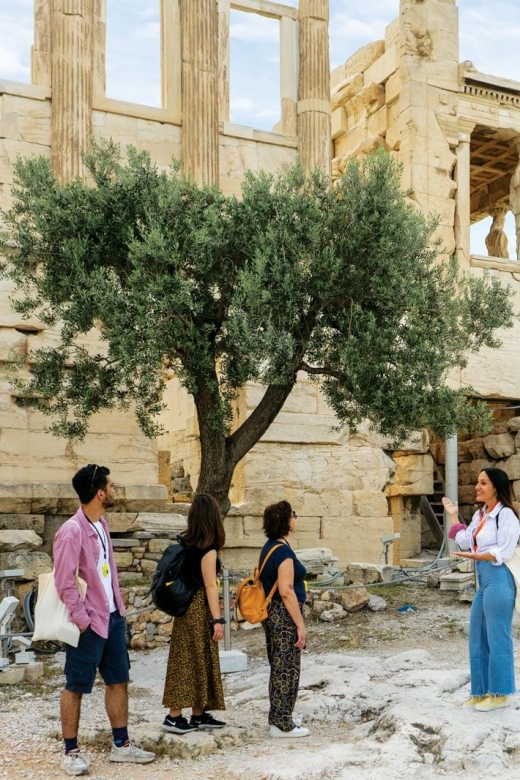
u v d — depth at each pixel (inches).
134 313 498.0
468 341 565.9
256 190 526.0
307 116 869.8
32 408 650.8
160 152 802.8
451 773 265.3
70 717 275.6
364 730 308.3
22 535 573.0
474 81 950.4
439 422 532.1
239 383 525.3
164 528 652.1
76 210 524.4
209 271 520.7
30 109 749.9
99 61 788.0
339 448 799.1
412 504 947.3
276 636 309.4
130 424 684.1
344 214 522.3
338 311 527.8
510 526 308.7
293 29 887.1
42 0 770.8
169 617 527.8
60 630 268.1
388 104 967.6
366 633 512.4
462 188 936.9
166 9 821.9
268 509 317.7
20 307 542.6
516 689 337.1
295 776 254.7
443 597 603.5
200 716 309.1
